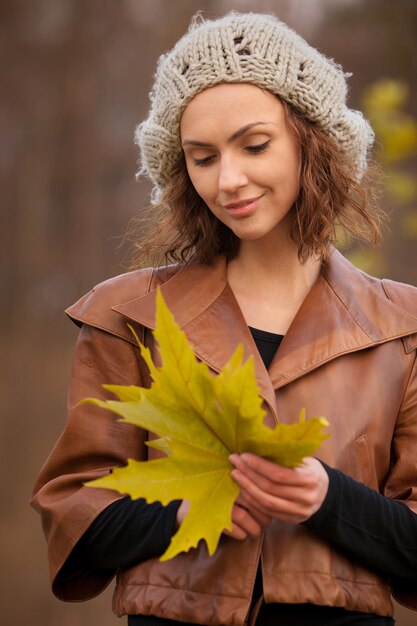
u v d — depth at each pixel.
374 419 2.69
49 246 31.41
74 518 2.68
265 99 2.62
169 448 2.37
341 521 2.53
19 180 31.61
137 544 2.63
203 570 2.59
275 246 2.81
